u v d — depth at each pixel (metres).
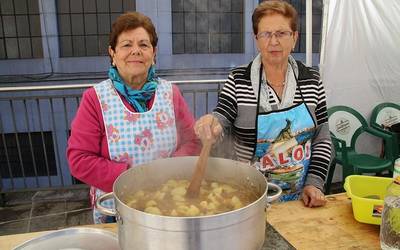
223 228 0.75
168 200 1.05
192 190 1.05
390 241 1.01
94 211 1.54
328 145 1.64
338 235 1.16
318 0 4.82
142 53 1.39
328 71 3.38
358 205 1.22
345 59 3.39
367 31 3.36
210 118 1.21
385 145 3.48
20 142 4.81
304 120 1.56
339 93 3.47
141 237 0.77
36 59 4.66
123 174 1.00
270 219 1.26
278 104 1.55
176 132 1.54
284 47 1.48
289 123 1.54
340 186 3.73
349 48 3.37
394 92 3.62
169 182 1.15
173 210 0.96
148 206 1.00
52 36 4.61
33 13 4.61
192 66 4.82
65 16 4.65
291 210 1.32
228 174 1.15
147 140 1.45
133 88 1.49
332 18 3.25
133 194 1.07
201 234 0.74
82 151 1.40
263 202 0.83
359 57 3.43
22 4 4.58
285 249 1.01
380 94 3.59
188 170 1.18
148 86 1.48
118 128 1.43
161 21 4.61
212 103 4.37
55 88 3.53
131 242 0.79
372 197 1.36
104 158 1.44
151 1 4.55
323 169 1.60
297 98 1.56
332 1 3.21
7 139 4.80
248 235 0.79
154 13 4.58
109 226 1.21
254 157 1.61
